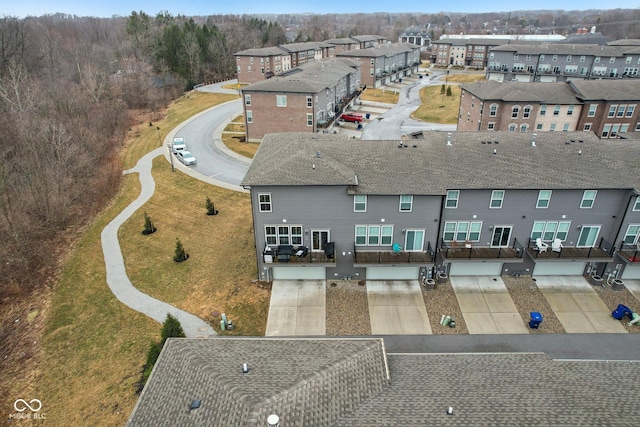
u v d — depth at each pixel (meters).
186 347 15.85
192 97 85.25
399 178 25.22
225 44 111.88
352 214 25.45
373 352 15.57
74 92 68.69
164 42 101.88
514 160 26.78
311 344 16.05
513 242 27.03
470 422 12.73
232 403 12.61
